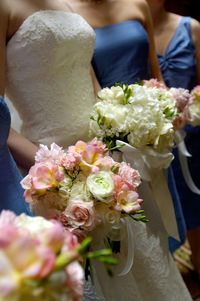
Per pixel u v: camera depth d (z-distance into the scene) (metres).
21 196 1.10
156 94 1.34
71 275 0.56
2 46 1.36
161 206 1.50
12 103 1.52
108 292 1.17
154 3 2.32
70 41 1.42
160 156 1.28
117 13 1.91
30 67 1.39
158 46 2.40
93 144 1.02
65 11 1.51
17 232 0.52
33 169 0.94
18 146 1.31
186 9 3.30
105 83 1.87
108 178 0.96
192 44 2.38
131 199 0.97
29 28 1.36
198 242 2.47
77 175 0.99
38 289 0.49
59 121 1.45
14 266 0.49
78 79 1.51
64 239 0.56
